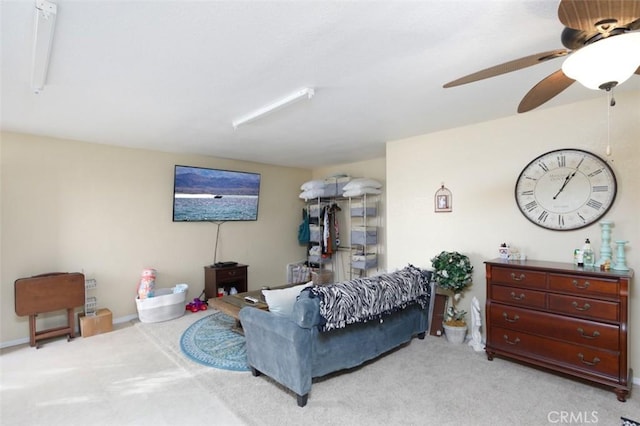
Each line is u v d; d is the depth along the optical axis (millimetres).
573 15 1158
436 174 3781
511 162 3236
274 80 2316
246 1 1462
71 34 1702
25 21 1591
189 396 2475
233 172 5305
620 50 1201
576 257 2727
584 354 2465
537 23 1665
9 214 3529
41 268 3711
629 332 2617
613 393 2432
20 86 2350
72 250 3930
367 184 5016
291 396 2459
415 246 3982
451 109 2998
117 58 1971
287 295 2742
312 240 6031
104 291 4160
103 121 3217
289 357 2373
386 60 2049
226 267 4996
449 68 2166
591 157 2787
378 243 5367
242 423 2143
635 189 2609
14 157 3562
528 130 3129
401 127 3580
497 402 2336
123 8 1492
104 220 4172
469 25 1679
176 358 3143
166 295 4281
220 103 2750
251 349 2771
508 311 2855
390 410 2260
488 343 2988
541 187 3035
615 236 2686
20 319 3559
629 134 2635
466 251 3557
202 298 5078
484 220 3424
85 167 4031
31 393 2531
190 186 4844
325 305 2449
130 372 2863
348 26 1676
